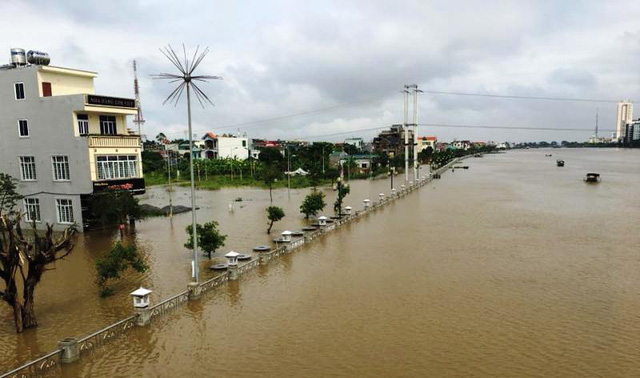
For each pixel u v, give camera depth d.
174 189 80.69
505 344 15.82
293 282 23.19
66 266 26.91
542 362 14.48
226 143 138.50
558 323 17.64
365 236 35.09
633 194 64.44
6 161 39.34
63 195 37.28
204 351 15.50
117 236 35.91
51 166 37.41
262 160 119.94
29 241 32.72
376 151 178.25
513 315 18.50
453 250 30.14
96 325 17.75
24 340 16.45
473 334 16.69
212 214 48.34
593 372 13.80
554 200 58.00
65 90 39.00
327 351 15.42
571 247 30.89
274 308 19.52
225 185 85.50
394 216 45.28
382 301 20.30
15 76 37.72
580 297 20.66
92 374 13.98
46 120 37.00
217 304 20.05
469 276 24.11
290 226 39.78
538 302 20.02
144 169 111.19
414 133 87.88
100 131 37.97
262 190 76.00
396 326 17.48
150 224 41.94
